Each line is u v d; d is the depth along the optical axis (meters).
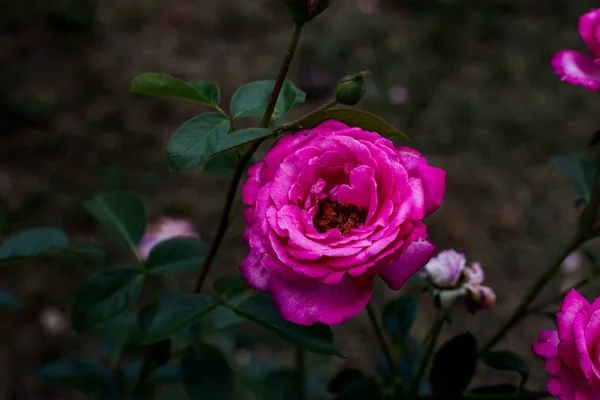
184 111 2.02
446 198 1.83
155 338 0.59
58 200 1.72
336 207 0.52
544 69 2.28
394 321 0.72
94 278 0.64
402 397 0.69
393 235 0.49
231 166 0.62
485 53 2.33
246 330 1.47
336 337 1.49
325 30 2.35
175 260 0.67
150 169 1.85
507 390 0.66
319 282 0.49
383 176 0.50
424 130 2.02
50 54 2.15
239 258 1.63
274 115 0.58
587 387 0.51
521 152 1.98
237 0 2.46
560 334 0.52
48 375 0.80
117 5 2.38
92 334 1.48
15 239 0.68
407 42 2.32
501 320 1.55
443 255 0.65
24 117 1.92
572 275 1.61
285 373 0.94
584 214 0.66
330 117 0.53
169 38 2.29
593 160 0.75
